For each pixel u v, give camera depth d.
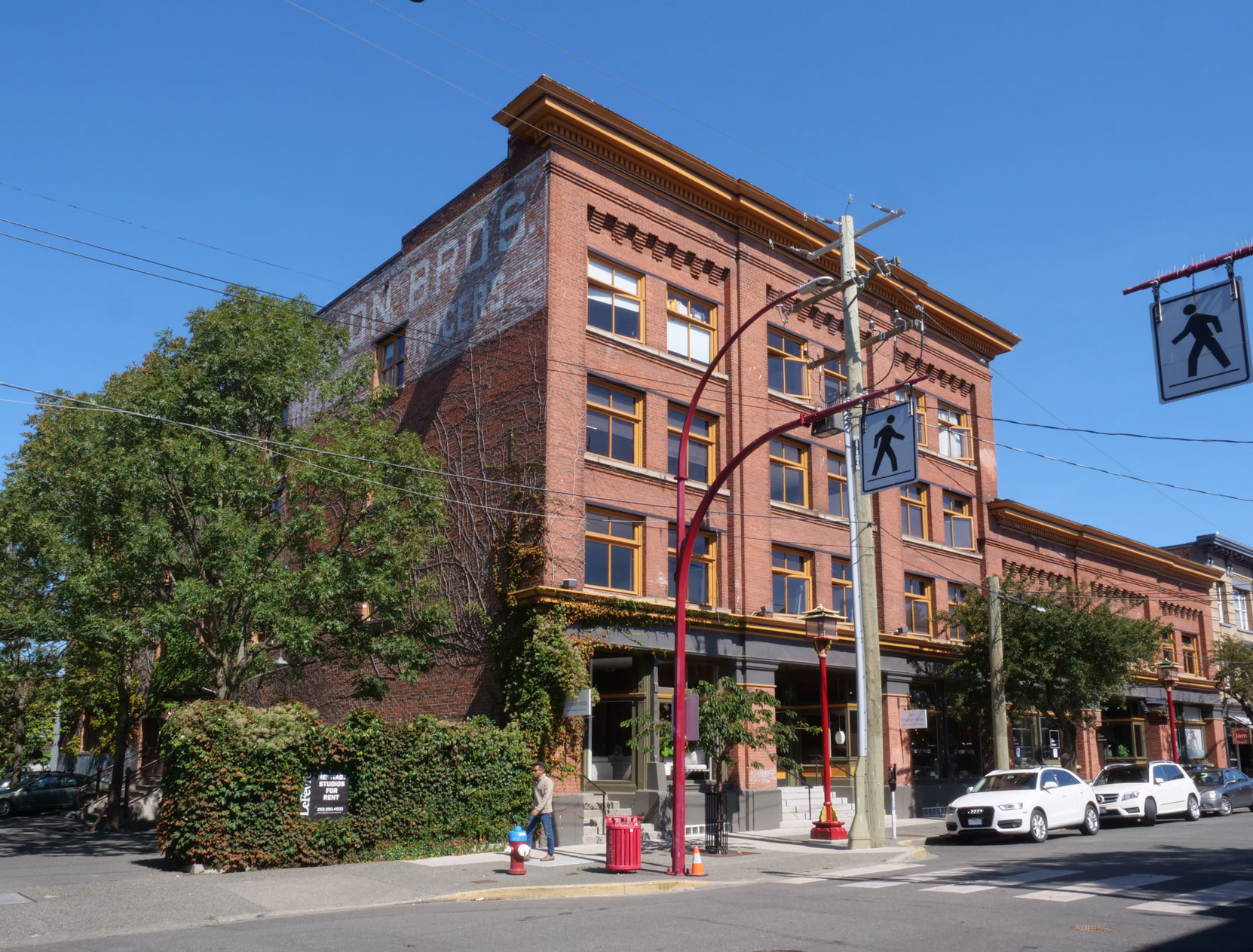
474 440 25.42
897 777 30.30
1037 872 16.28
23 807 34.72
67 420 20.25
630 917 12.27
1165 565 48.03
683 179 27.14
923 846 21.16
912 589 33.62
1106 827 27.89
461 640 24.48
